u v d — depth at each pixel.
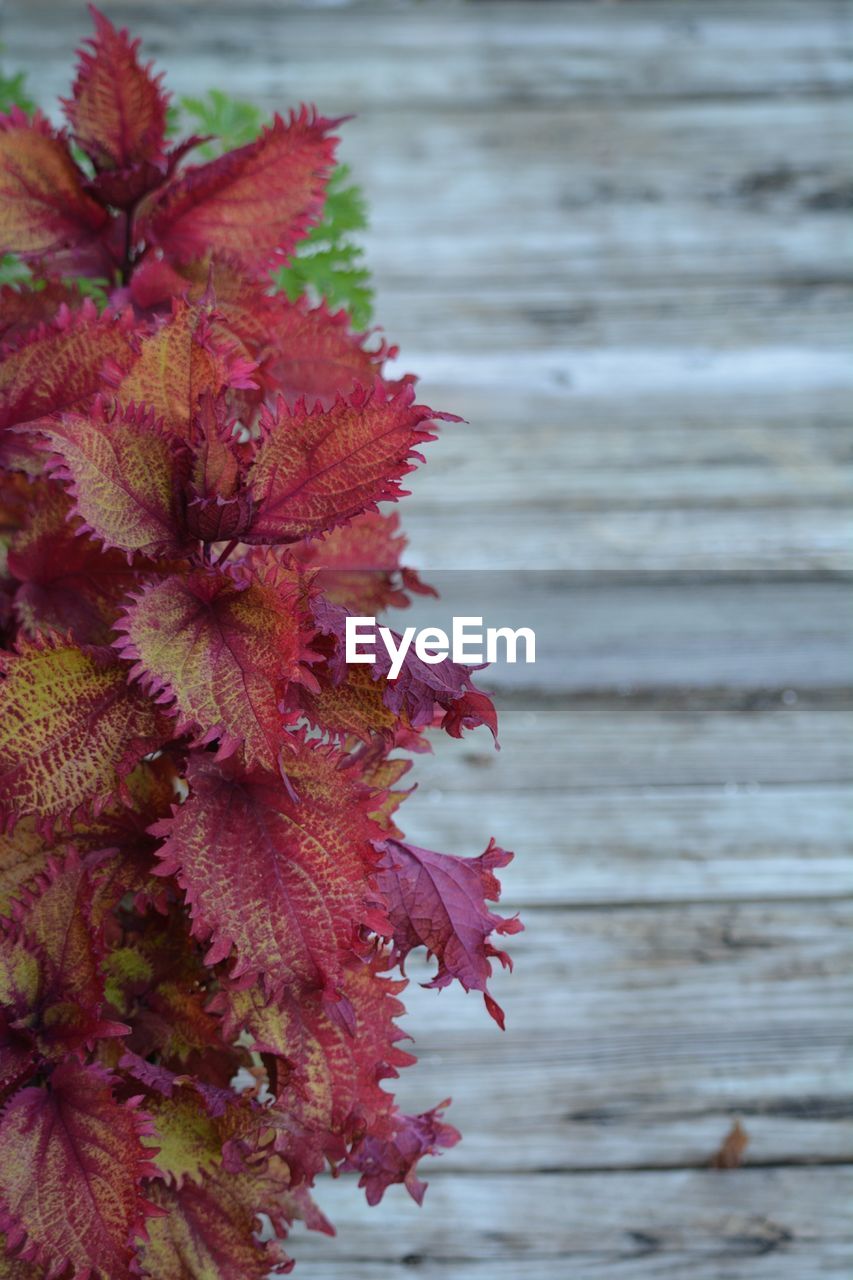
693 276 2.01
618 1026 1.44
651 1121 1.38
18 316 1.02
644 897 1.54
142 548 0.94
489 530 1.83
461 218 2.00
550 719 1.69
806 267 2.02
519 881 1.54
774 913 1.53
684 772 1.65
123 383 0.94
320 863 0.94
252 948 0.93
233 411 1.00
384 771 1.00
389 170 2.01
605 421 1.92
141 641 0.92
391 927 0.94
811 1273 1.32
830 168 2.07
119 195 1.02
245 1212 1.00
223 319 0.96
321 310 1.03
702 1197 1.33
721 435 1.92
